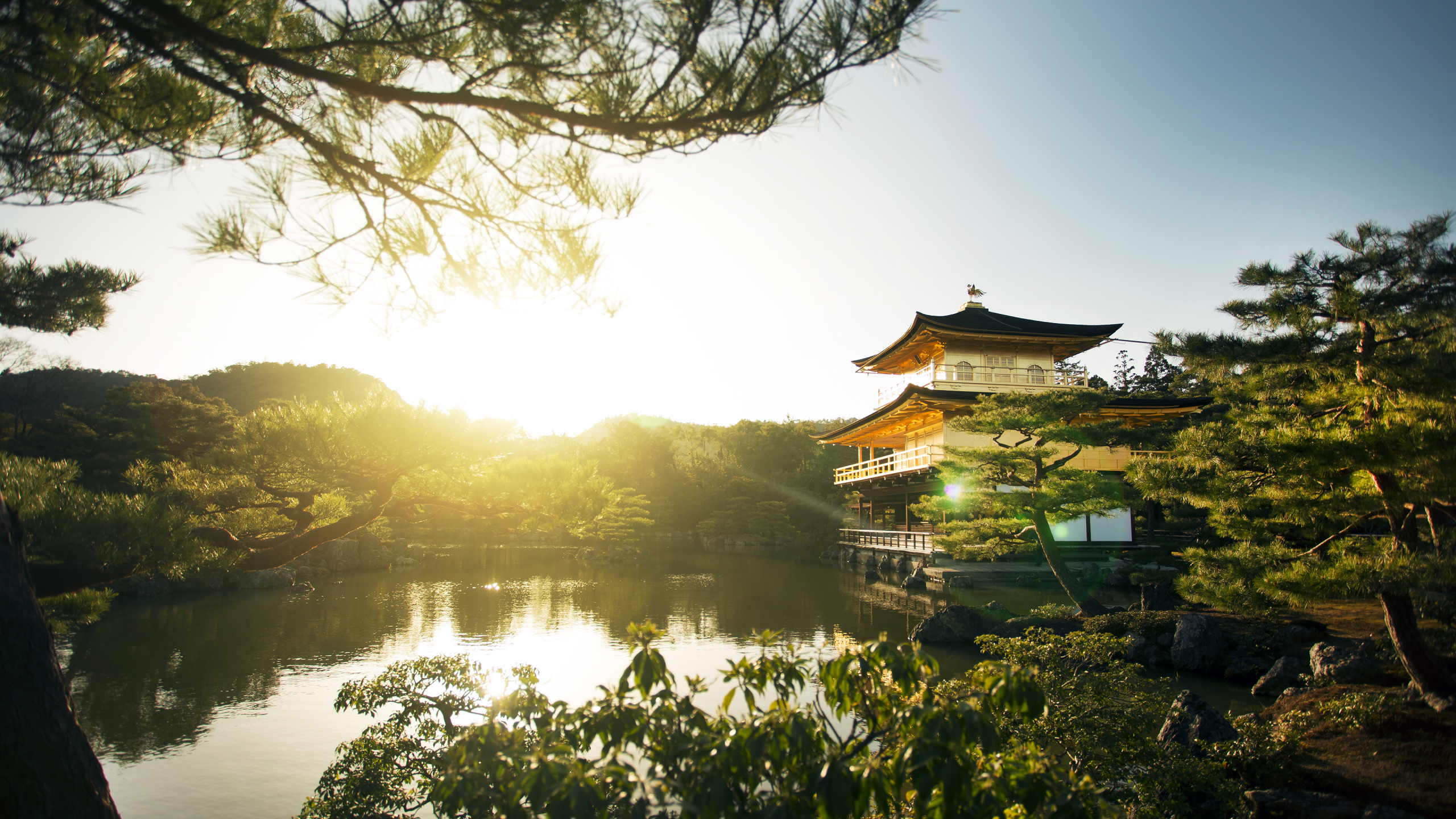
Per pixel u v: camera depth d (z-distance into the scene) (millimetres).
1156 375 61500
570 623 24656
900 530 43000
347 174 4672
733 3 3826
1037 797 3105
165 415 44219
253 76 4727
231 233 4465
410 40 3988
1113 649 8914
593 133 4320
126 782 11484
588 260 5285
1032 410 23438
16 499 7480
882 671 3662
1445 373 9469
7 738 4191
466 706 8094
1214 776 7992
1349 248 11227
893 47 3967
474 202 5199
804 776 3076
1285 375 11922
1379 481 10516
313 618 25750
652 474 77125
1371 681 12117
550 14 3854
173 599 30031
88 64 4418
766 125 4242
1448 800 7730
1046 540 23812
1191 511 30453
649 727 3426
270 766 12141
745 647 20484
